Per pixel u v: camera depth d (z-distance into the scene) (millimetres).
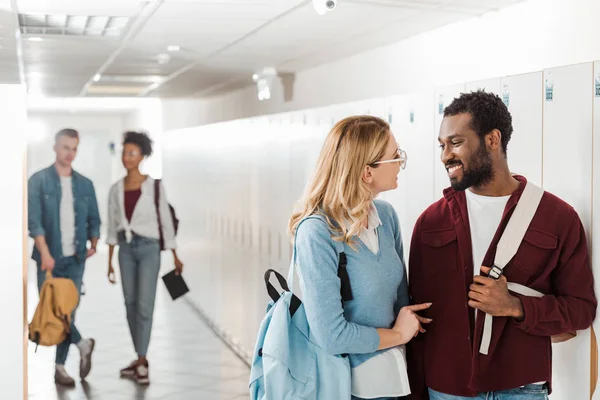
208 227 7875
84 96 10078
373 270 2666
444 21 4930
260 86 7152
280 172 5750
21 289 3414
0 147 3385
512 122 3139
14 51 6055
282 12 4613
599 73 2818
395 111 3916
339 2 4340
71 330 6188
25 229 3414
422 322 2916
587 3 3916
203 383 6203
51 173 6102
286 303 2682
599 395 2836
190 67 7160
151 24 5008
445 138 3000
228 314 7367
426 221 3008
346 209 2631
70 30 5227
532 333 2756
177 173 8633
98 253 7828
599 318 2838
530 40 4324
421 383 2986
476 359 2807
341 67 6551
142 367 6332
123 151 6434
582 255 2852
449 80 5066
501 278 2740
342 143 2676
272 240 6012
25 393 3432
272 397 2598
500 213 2863
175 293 6785
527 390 2836
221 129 7293
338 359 2625
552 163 2992
